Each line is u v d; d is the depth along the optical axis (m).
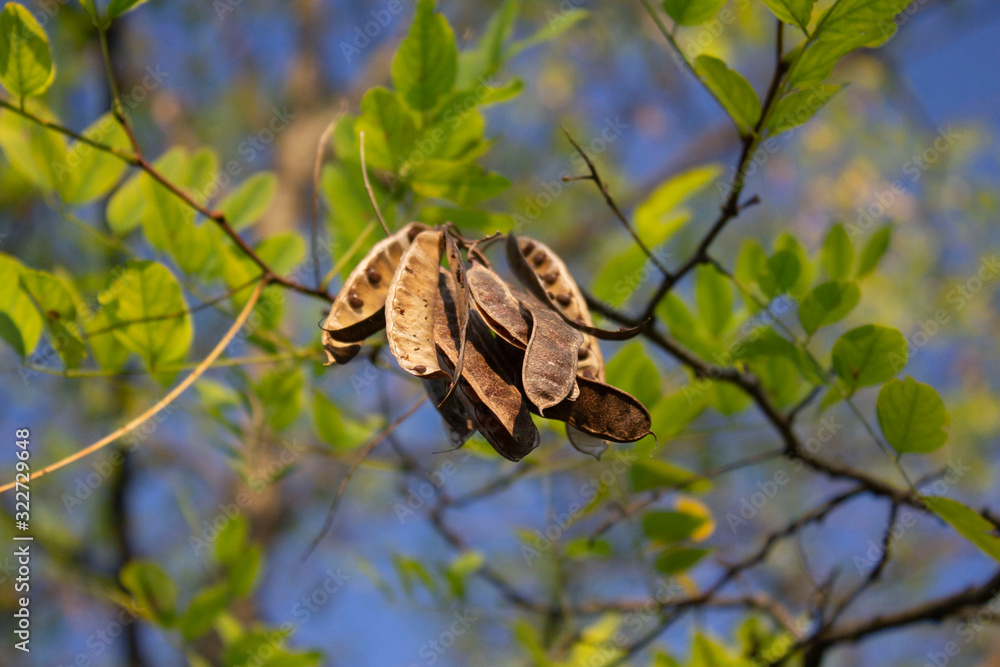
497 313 1.50
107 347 1.63
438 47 1.61
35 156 1.64
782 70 1.55
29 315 1.62
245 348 1.79
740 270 1.68
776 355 1.63
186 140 3.42
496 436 1.49
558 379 1.48
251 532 2.79
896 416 1.56
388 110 1.62
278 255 1.70
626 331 1.50
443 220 1.65
